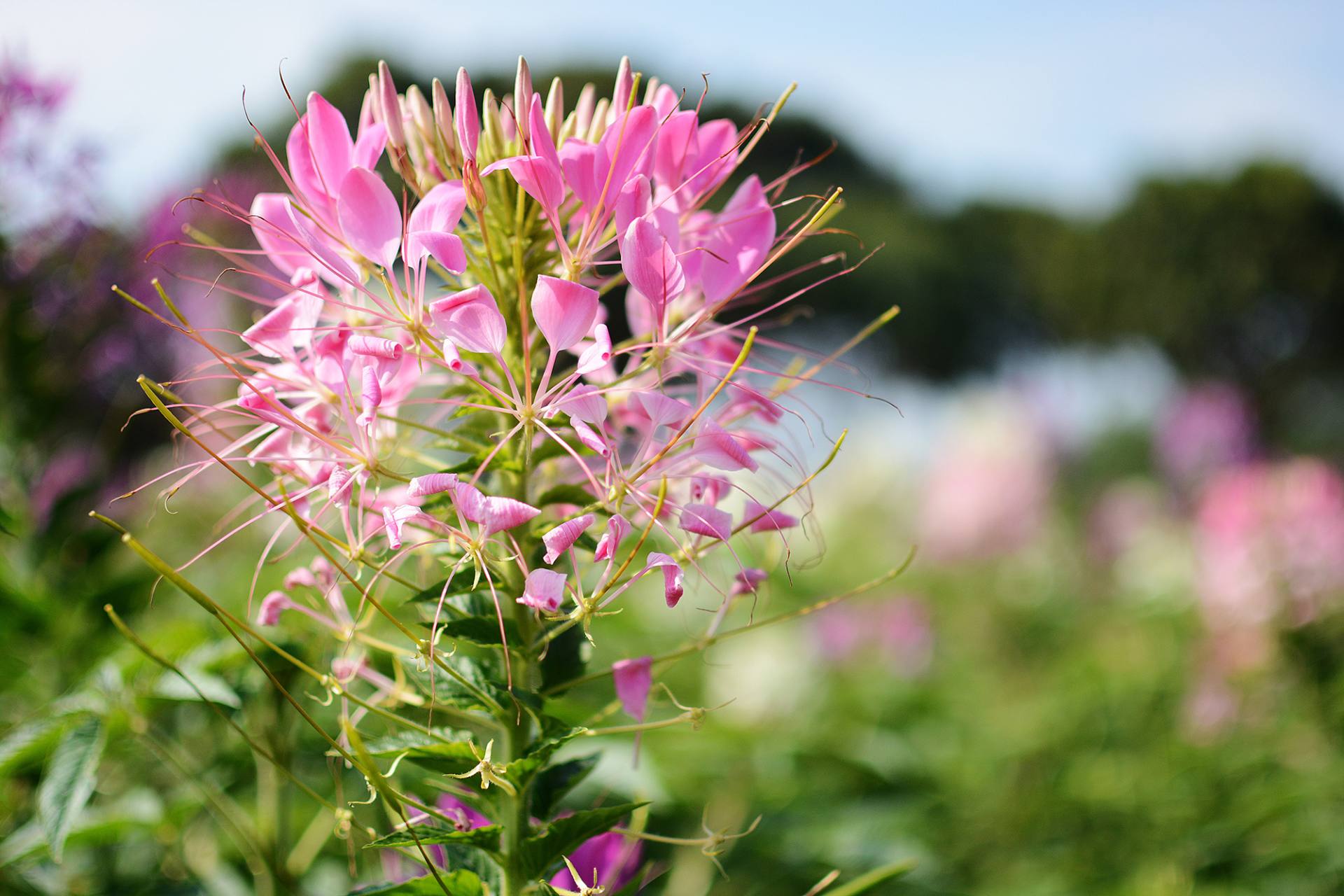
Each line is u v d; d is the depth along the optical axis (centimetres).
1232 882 119
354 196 52
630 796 68
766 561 59
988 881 123
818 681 145
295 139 53
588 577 59
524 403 51
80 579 73
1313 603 147
